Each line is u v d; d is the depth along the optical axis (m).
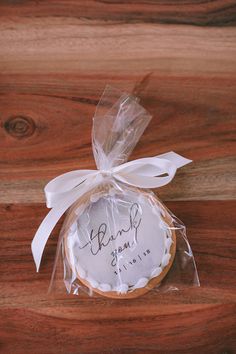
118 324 0.27
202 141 0.28
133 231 0.26
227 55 0.28
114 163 0.27
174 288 0.27
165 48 0.28
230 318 0.27
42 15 0.28
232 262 0.28
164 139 0.28
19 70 0.28
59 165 0.28
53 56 0.28
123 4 0.28
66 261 0.26
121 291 0.26
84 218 0.26
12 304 0.27
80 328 0.27
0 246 0.27
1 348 0.27
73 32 0.28
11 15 0.28
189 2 0.29
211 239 0.28
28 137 0.28
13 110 0.28
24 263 0.27
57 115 0.28
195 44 0.29
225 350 0.27
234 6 0.28
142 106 0.28
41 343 0.27
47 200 0.24
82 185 0.26
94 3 0.28
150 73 0.28
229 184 0.28
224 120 0.28
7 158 0.27
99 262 0.26
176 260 0.27
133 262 0.26
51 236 0.27
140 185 0.26
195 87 0.28
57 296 0.27
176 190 0.28
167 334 0.27
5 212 0.27
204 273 0.28
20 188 0.27
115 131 0.26
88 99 0.28
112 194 0.26
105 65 0.28
